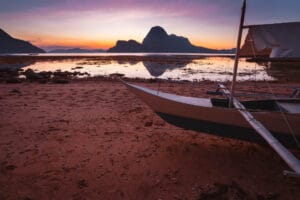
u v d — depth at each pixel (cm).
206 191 341
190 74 2311
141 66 3475
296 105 485
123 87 1348
